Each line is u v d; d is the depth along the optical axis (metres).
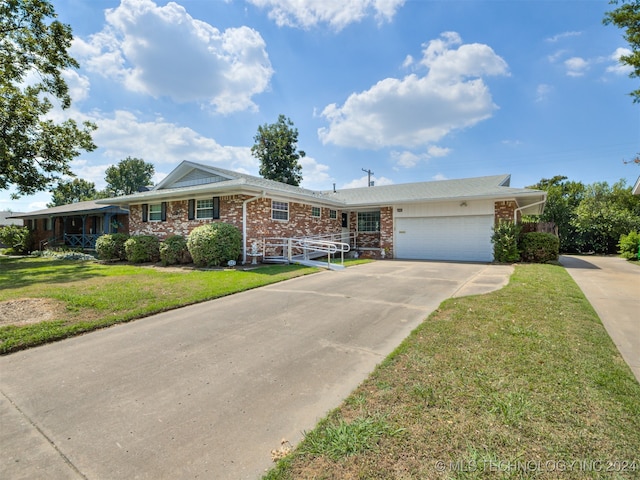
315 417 2.54
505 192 12.81
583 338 3.86
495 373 3.01
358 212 18.36
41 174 17.73
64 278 9.16
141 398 2.91
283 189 13.44
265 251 12.66
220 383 3.15
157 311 5.70
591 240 21.88
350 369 3.36
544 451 1.98
